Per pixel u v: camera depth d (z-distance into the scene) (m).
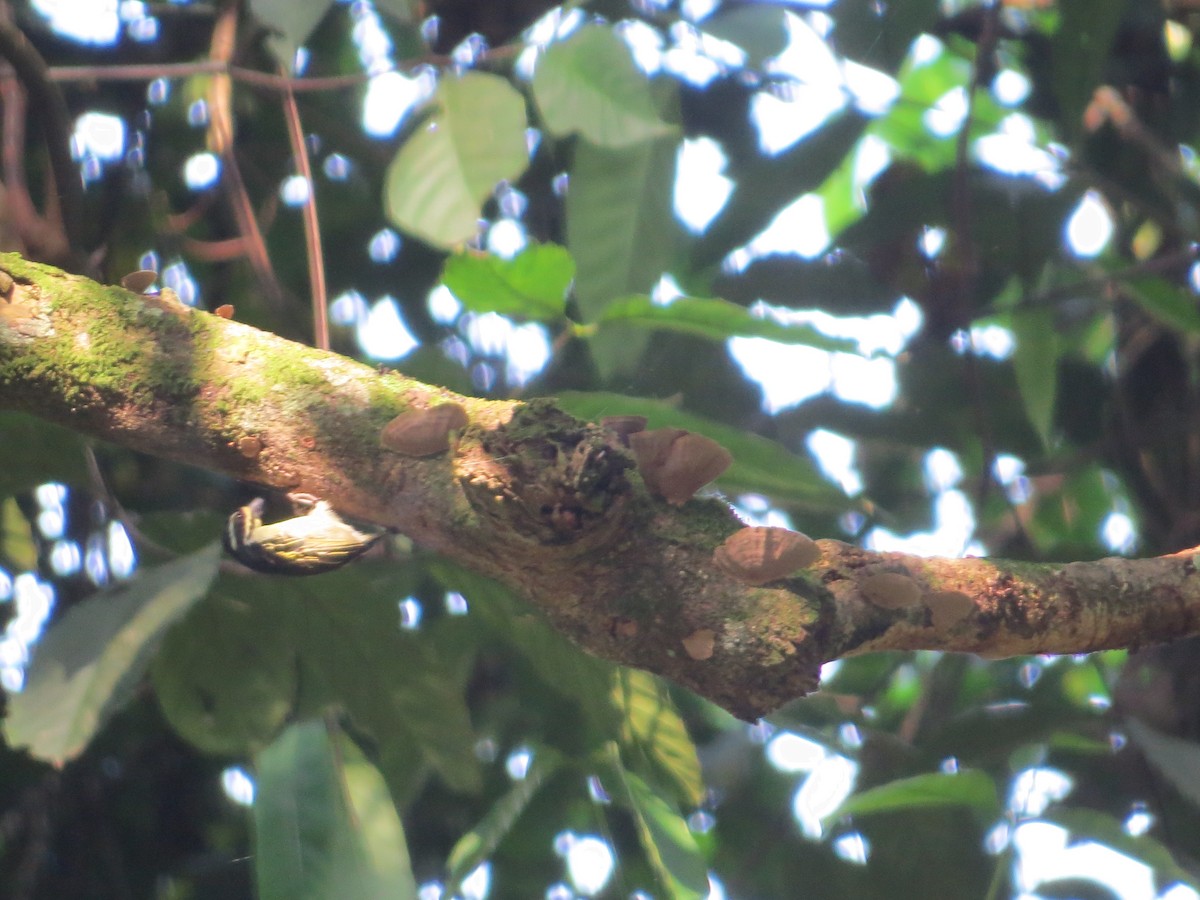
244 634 1.96
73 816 2.53
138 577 1.74
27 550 2.22
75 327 1.72
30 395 1.71
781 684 1.65
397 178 1.84
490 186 1.83
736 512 1.69
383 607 1.94
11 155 2.09
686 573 1.66
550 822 2.45
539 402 1.66
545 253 1.90
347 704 1.97
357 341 2.54
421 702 1.96
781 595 1.66
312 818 1.77
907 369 2.51
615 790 2.05
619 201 2.03
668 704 1.98
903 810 2.14
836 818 1.92
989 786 1.92
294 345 1.73
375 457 1.68
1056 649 1.70
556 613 1.68
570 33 1.90
